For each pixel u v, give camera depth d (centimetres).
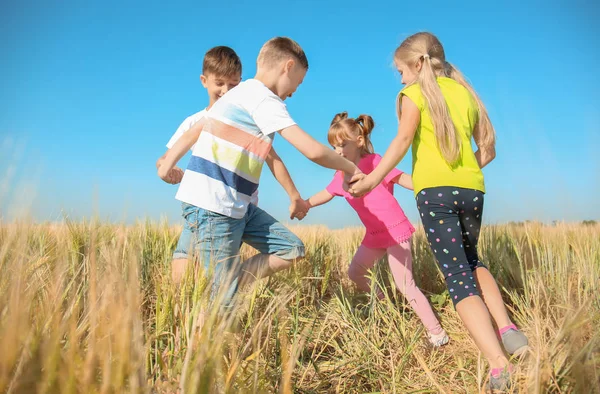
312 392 188
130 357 115
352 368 217
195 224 226
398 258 300
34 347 107
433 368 224
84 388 105
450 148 224
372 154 336
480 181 233
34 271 143
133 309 119
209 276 192
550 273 321
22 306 108
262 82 255
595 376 116
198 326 167
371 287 275
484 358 212
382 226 304
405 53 249
